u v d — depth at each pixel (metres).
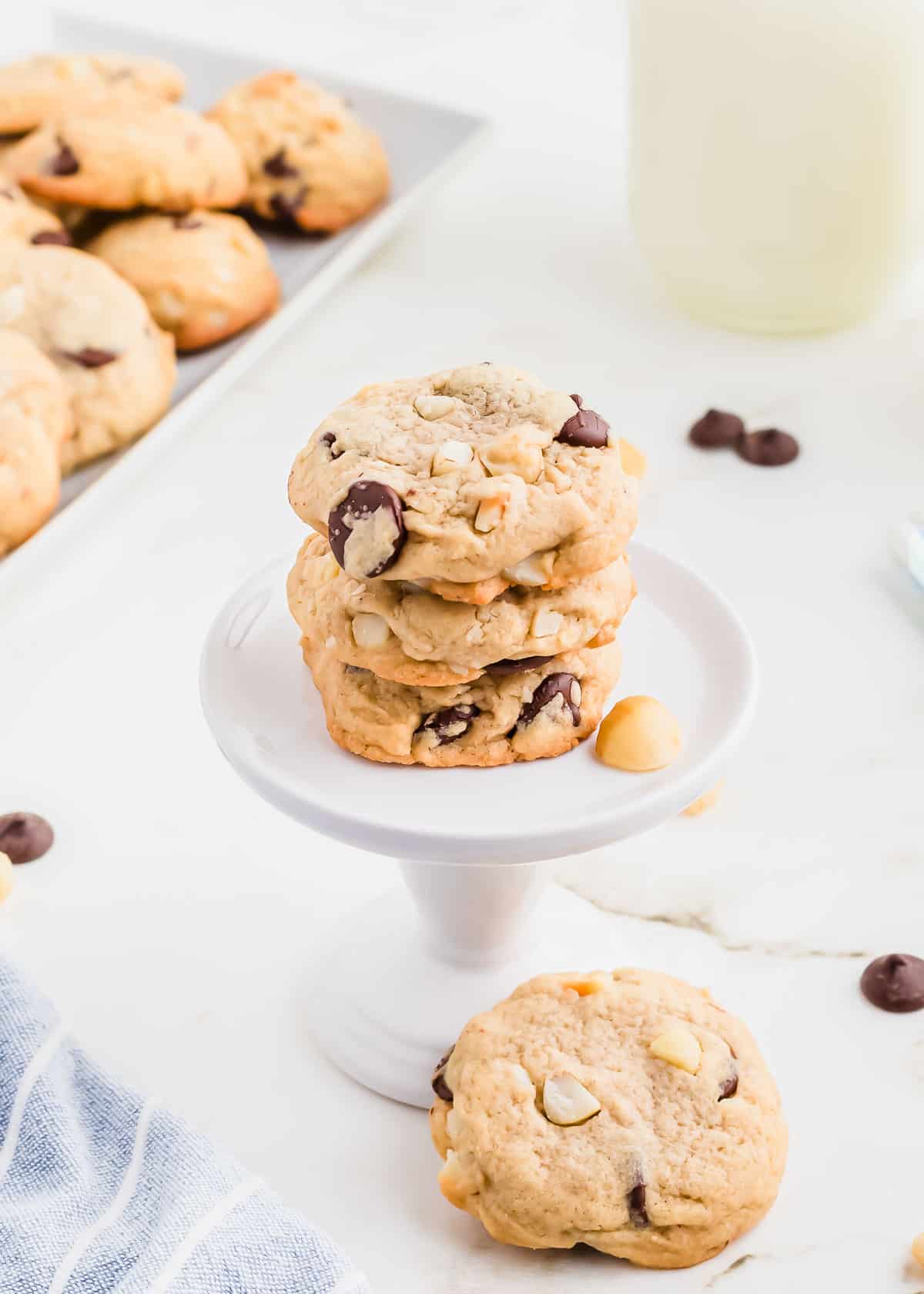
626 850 0.66
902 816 0.67
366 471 0.53
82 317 0.77
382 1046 0.60
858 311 0.85
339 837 0.54
